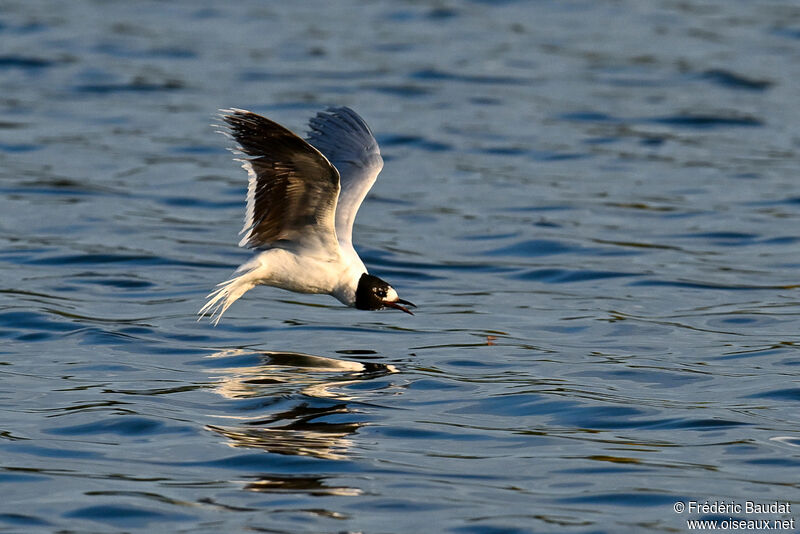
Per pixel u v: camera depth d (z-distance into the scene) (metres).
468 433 10.12
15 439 9.77
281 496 8.74
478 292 15.38
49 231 17.55
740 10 34.97
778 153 22.95
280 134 10.47
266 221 11.62
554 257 16.97
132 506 8.52
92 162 21.45
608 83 27.75
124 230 17.70
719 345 12.99
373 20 33.56
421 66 28.69
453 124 24.44
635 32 32.38
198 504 8.56
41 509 8.44
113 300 14.47
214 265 16.19
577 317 14.18
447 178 21.16
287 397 10.99
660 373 11.94
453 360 12.39
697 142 23.70
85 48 29.67
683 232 18.23
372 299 12.41
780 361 12.31
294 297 15.14
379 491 8.83
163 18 33.19
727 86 27.69
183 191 19.98
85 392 11.04
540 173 21.58
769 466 9.41
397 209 19.36
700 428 10.28
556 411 10.72
